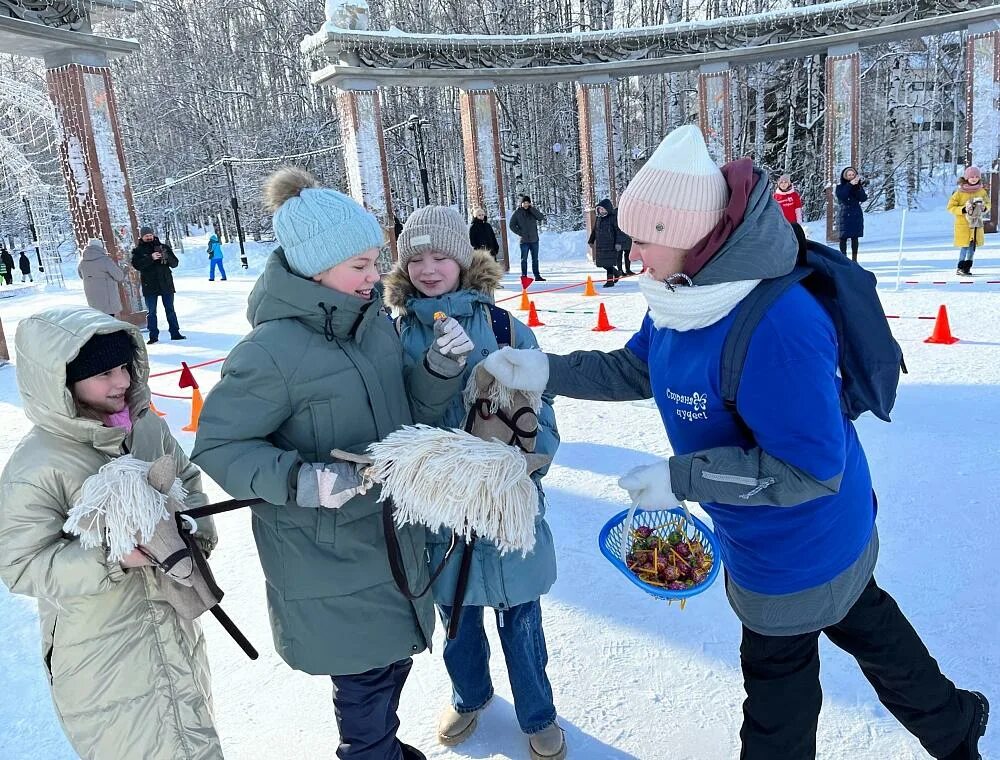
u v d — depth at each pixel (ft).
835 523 5.28
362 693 5.98
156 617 5.51
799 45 49.39
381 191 49.47
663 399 5.55
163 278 33.27
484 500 4.97
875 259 41.68
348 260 5.55
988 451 13.41
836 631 6.06
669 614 9.34
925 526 10.90
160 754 5.54
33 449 5.16
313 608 5.75
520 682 6.97
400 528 5.82
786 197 40.29
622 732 7.36
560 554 11.03
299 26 114.83
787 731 5.62
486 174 53.26
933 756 6.29
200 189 124.36
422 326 6.91
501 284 7.30
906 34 47.75
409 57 49.11
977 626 8.52
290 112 119.96
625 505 12.66
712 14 96.37
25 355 5.06
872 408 5.24
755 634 5.61
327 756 7.34
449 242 6.80
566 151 101.91
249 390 5.39
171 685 5.57
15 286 70.33
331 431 5.65
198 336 34.81
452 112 108.47
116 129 39.17
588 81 52.85
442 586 6.76
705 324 4.95
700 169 4.81
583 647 8.75
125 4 39.17
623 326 28.27
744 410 4.89
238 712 8.05
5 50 36.45
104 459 5.39
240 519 13.26
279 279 5.51
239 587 10.89
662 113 97.96
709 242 4.86
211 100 123.75
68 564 4.92
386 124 107.24
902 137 88.58
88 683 5.38
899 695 6.00
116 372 5.35
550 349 25.09
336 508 5.23
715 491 4.84
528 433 6.10
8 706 8.39
